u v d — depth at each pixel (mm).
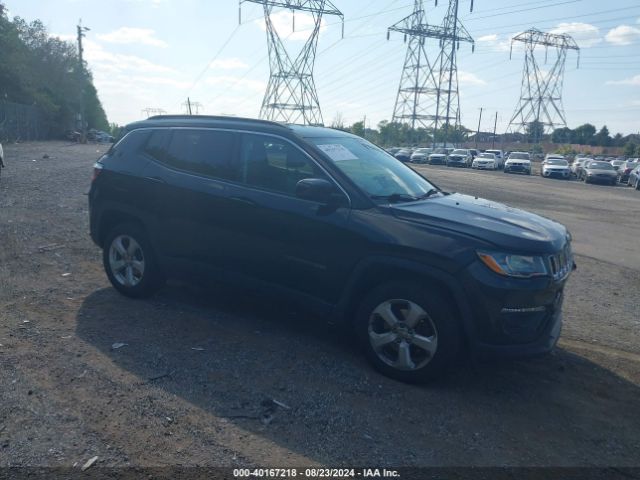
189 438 3609
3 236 8688
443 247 4289
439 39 59875
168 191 5688
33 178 17438
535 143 76562
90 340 5008
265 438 3656
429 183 5910
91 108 99000
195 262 5609
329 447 3600
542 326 4410
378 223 4570
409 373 4473
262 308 6039
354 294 4738
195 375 4441
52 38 79188
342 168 4977
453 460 3553
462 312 4242
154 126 6137
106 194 6160
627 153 75438
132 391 4148
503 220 4664
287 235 4965
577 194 25250
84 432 3615
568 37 73375
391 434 3791
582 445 3824
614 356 5367
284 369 4637
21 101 54750
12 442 3473
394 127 74188
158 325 5430
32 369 4406
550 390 4598
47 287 6410
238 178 5367
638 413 4305
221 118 5746
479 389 4527
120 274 6223
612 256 10539
